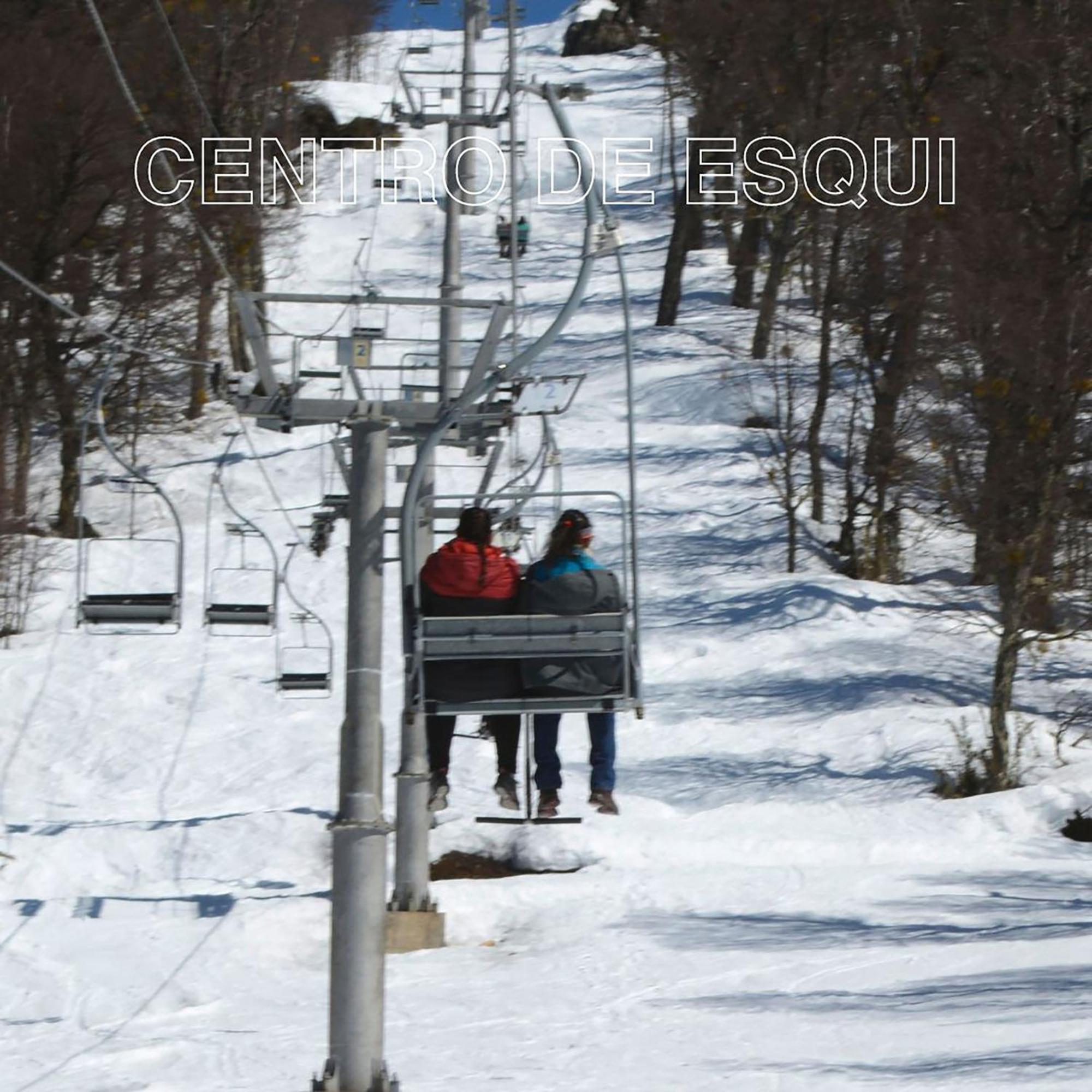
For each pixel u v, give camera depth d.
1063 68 120.44
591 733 43.78
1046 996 46.12
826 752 95.31
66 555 135.75
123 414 155.12
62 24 154.38
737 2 178.75
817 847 72.94
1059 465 94.75
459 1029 46.00
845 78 165.25
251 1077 41.12
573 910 62.66
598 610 38.59
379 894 34.78
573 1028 45.56
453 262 63.47
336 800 86.69
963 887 65.81
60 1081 41.06
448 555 39.44
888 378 136.62
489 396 48.34
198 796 88.94
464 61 67.75
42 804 87.56
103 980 53.03
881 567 136.25
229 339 169.00
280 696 105.81
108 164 147.88
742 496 154.12
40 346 147.75
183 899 64.56
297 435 171.00
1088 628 99.31
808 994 48.88
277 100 182.25
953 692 106.38
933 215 124.94
